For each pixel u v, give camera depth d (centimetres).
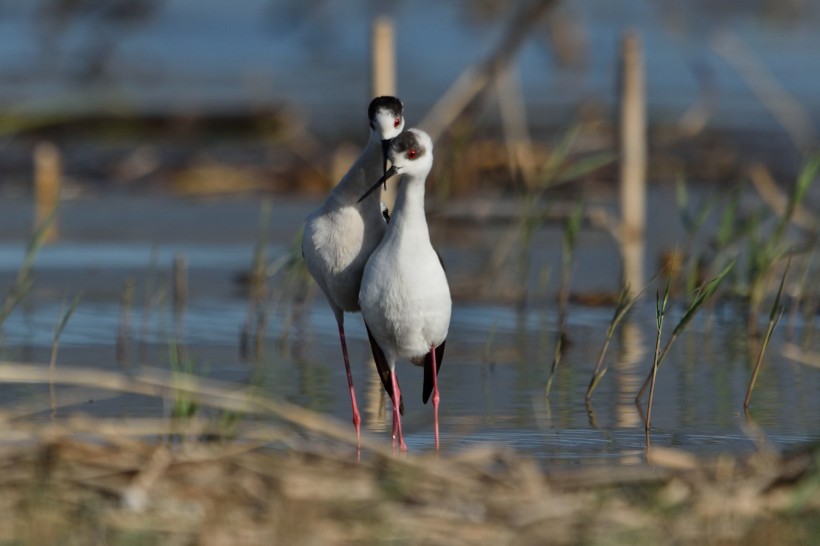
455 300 1458
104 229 1812
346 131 2581
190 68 3466
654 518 677
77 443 734
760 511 691
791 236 1705
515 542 652
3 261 1596
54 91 2998
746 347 1230
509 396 1057
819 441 859
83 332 1265
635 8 4366
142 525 661
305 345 1241
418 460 741
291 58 3725
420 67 3441
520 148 1866
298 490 692
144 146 2422
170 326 1301
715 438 929
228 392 854
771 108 2528
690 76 3297
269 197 2066
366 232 930
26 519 659
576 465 852
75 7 3691
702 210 1443
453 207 1825
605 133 2411
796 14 4169
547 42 3488
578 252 1692
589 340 1265
